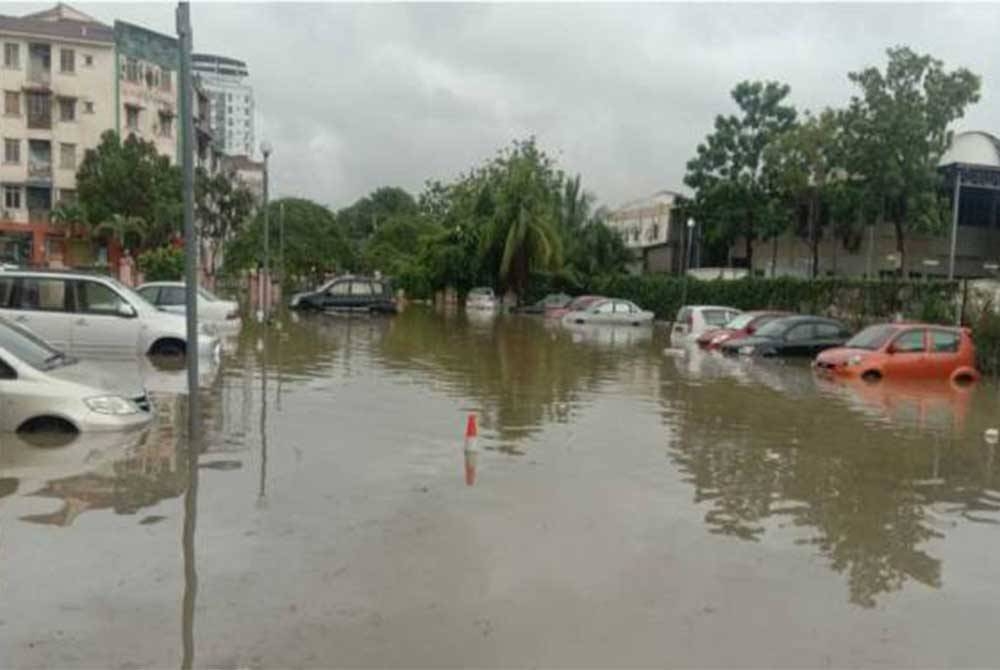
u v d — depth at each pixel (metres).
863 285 31.84
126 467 8.83
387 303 45.69
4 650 4.79
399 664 4.81
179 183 56.09
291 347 23.92
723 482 9.39
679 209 56.38
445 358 22.47
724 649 5.15
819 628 5.52
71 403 10.03
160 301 24.22
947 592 6.25
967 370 21.16
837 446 11.77
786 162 41.47
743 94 46.91
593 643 5.17
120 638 4.98
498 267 56.19
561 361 22.98
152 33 60.97
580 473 9.50
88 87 58.25
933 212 39.03
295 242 64.56
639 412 14.26
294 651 4.91
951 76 38.00
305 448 10.16
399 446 10.55
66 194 58.16
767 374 21.20
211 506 7.59
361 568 6.23
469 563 6.44
